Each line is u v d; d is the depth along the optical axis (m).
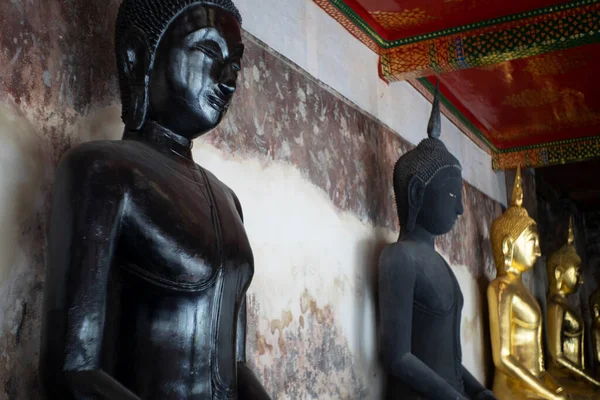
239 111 4.41
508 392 7.48
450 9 6.02
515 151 9.70
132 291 2.85
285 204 4.77
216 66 3.18
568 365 9.79
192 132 3.23
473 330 8.12
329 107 5.52
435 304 5.30
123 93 3.18
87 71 3.35
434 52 6.31
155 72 3.12
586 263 14.55
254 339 4.29
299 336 4.75
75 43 3.31
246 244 3.20
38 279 2.99
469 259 8.33
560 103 8.55
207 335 2.93
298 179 4.96
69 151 2.84
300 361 4.72
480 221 8.94
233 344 3.06
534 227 7.97
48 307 2.60
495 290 7.75
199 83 3.13
